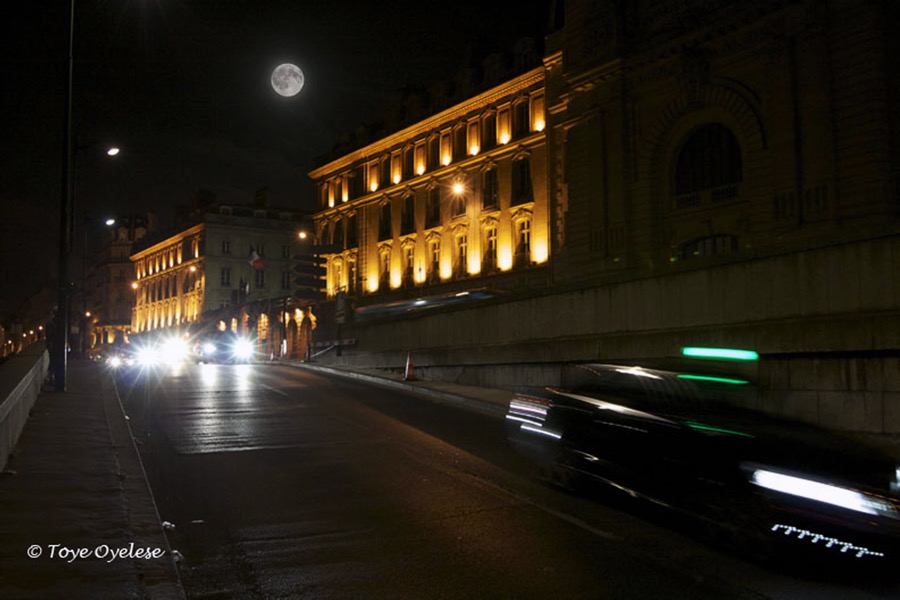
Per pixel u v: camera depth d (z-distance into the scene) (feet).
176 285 319.88
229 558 21.44
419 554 21.83
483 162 170.91
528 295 71.20
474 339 80.43
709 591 19.03
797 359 43.83
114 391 66.28
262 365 140.87
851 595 18.90
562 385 32.30
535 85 156.97
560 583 19.45
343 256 223.51
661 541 23.17
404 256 198.29
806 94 89.66
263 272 295.89
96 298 428.15
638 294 57.36
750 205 96.89
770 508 20.33
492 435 44.16
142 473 31.30
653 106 109.81
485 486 30.48
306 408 57.00
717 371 28.35
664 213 108.99
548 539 23.31
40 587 16.89
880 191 82.43
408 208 198.18
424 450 38.83
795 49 91.50
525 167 160.97
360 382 86.17
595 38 116.57
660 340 54.24
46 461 31.27
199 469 33.76
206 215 287.69
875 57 84.12
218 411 54.54
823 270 43.06
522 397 34.22
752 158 96.17
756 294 47.32
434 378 87.35
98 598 16.53
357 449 39.04
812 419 42.65
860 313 40.83
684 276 53.01
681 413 25.29
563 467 29.58
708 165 104.73
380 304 196.13
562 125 141.59
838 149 86.58
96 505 24.67
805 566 20.04
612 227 113.29
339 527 24.62
